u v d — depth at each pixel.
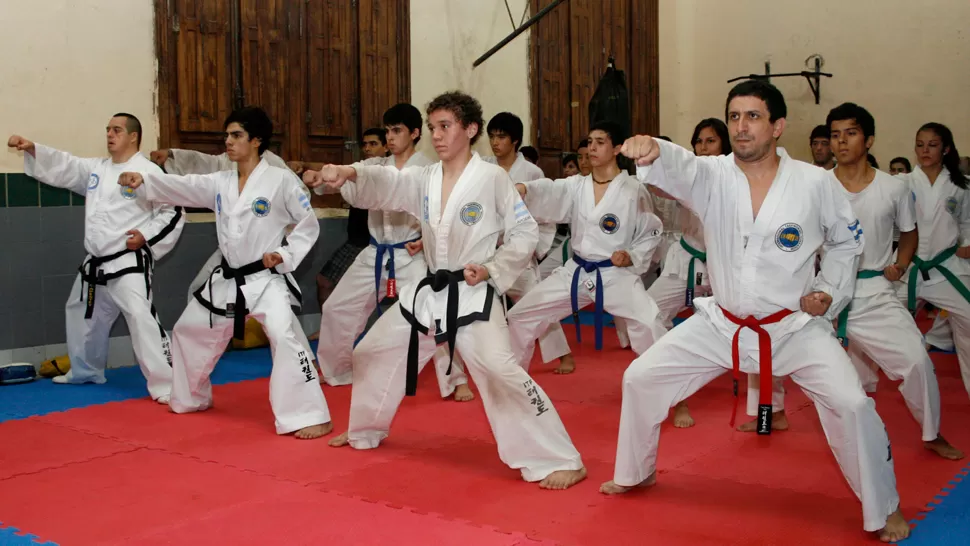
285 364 4.73
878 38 11.08
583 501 3.66
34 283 6.39
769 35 11.84
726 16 12.15
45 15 6.29
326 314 6.04
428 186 4.08
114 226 5.64
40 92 6.29
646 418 3.57
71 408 5.39
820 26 11.47
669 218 6.30
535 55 9.89
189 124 7.03
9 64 6.15
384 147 7.02
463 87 9.13
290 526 3.37
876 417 3.17
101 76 6.57
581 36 10.51
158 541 3.23
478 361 3.87
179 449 4.46
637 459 3.62
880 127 11.14
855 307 4.49
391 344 4.16
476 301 3.93
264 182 4.92
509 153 6.80
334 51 8.00
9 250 6.26
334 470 4.10
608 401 5.62
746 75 12.02
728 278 3.42
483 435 4.76
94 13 6.51
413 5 8.61
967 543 3.21
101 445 4.54
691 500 3.68
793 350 3.35
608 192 5.28
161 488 3.84
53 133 6.37
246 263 4.94
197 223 7.20
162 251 5.76
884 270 4.52
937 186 5.48
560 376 6.46
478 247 3.99
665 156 3.23
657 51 11.83
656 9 11.77
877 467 3.16
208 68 7.14
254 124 4.91
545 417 3.86
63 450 4.44
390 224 5.84
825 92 11.50
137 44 6.74
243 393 5.85
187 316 5.10
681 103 12.52
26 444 4.55
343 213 8.23
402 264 5.84
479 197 3.99
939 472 4.09
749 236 3.35
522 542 3.21
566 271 5.43
